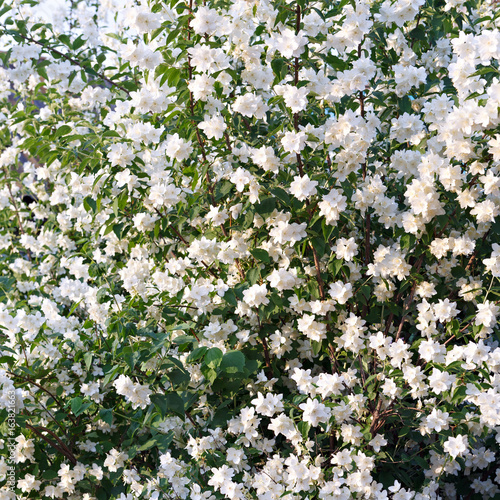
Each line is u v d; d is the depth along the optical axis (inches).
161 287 97.2
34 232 181.5
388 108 111.6
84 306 132.1
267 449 98.7
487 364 87.0
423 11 119.6
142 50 93.0
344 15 100.3
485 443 105.7
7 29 121.4
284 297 102.0
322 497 84.7
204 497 88.1
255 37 115.3
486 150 91.3
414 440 104.6
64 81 127.0
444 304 95.0
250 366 99.2
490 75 101.6
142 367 88.2
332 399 98.0
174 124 114.7
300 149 87.9
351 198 100.4
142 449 94.8
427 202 89.4
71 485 98.2
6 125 153.9
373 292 108.3
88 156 100.4
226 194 104.1
